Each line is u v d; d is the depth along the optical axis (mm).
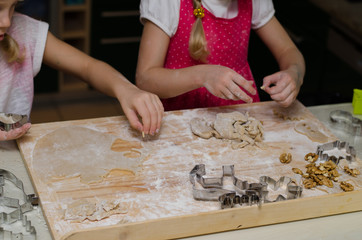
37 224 995
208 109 1404
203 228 991
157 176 1111
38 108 2842
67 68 1503
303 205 1037
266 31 1706
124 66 3117
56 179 1084
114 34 3047
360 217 1075
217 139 1263
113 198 1034
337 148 1265
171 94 1465
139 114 1251
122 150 1198
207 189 1052
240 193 1082
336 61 3307
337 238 1011
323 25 2625
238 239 997
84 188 1060
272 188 1105
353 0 2639
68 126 1279
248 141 1244
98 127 1286
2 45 1393
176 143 1237
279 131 1317
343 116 1444
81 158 1157
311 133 1309
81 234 918
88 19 2988
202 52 1530
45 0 2881
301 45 2771
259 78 2670
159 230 964
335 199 1054
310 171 1139
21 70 1464
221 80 1286
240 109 1418
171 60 1598
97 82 1440
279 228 1032
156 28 1497
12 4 1194
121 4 2988
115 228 933
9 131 1178
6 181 1110
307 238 1007
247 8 1634
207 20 1552
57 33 2953
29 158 1152
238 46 1641
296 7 2711
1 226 981
